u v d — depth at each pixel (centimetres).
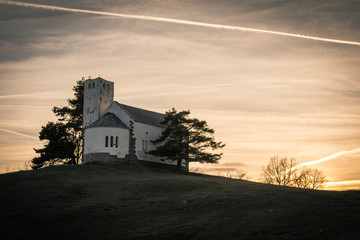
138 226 3791
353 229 3225
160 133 8319
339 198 4484
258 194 4812
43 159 8362
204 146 7544
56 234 3756
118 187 5362
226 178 7256
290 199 4462
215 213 4031
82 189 5216
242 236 3281
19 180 5753
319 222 3459
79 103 9131
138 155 7650
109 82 8538
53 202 4681
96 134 7381
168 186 5422
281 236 3184
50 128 8569
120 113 7838
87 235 3672
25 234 3803
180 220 3875
